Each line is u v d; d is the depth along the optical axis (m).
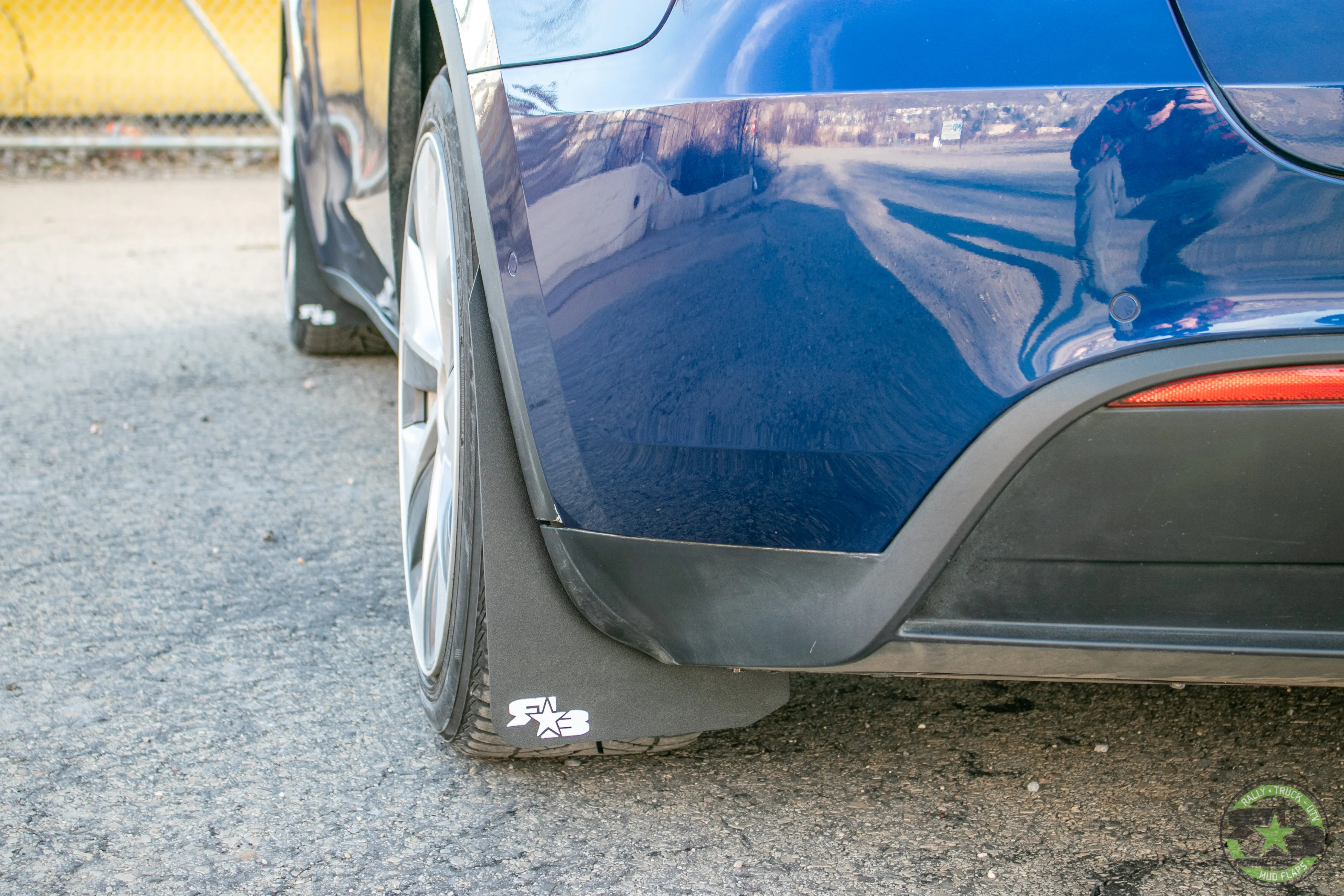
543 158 1.34
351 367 3.85
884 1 1.21
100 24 7.96
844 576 1.29
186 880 1.45
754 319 1.24
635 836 1.54
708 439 1.29
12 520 2.61
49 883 1.44
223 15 8.23
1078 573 1.22
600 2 1.34
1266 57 1.13
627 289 1.29
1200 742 1.77
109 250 5.55
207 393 3.54
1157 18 1.16
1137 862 1.48
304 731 1.80
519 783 1.67
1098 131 1.14
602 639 1.52
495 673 1.50
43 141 7.84
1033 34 1.17
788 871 1.47
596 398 1.34
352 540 2.55
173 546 2.50
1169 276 1.14
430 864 1.48
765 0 1.24
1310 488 1.16
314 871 1.47
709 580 1.36
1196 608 1.22
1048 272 1.15
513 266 1.38
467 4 1.51
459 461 1.52
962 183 1.17
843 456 1.25
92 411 3.35
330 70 2.73
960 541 1.23
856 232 1.19
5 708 1.86
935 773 1.69
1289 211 1.12
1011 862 1.49
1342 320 1.12
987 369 1.18
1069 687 1.95
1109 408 1.16
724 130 1.23
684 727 1.56
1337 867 1.47
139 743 1.76
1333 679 1.25
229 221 6.35
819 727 1.82
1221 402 1.14
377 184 2.38
